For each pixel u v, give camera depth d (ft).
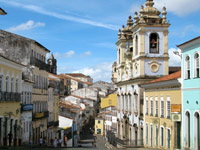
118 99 189.26
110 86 518.37
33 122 139.03
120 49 181.57
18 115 114.73
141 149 118.93
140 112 139.03
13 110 108.37
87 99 373.61
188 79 88.33
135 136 146.41
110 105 325.42
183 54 91.97
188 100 88.12
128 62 160.45
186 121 89.66
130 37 178.60
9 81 103.86
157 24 141.38
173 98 98.43
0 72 94.38
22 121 120.67
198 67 83.35
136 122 144.87
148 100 124.67
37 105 151.43
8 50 132.57
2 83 96.99
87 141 246.68
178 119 92.38
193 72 85.20
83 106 319.47
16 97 110.32
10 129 104.17
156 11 143.54
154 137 115.24
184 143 89.71
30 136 131.75
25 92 129.59
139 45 141.79
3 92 97.04
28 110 125.90
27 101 132.77
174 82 96.07
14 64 108.27
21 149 89.15
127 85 164.35
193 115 84.64
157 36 142.00
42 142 143.02
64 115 219.61
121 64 178.70
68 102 278.87
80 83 449.06
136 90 145.79
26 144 118.73
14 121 109.40
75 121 222.69
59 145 155.43
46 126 165.89
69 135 203.62
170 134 99.19
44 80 166.30
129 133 158.30
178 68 166.71
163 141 106.22
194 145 83.76
